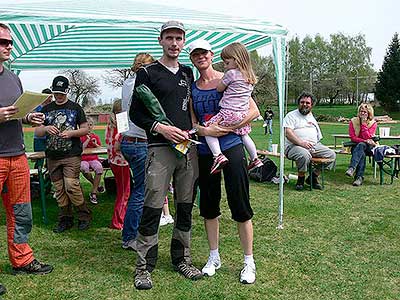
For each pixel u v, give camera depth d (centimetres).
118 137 477
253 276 350
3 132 340
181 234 363
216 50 768
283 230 491
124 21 414
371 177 837
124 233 433
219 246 435
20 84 358
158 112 324
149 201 343
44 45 744
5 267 386
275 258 404
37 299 326
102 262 398
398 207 595
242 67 337
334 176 843
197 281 353
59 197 497
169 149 336
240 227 351
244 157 344
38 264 375
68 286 348
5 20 378
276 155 798
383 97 5212
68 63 883
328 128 2703
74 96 3506
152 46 802
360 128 779
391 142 1483
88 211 513
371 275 368
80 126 499
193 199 358
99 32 669
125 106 405
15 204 358
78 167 496
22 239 366
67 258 409
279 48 495
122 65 925
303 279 359
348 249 429
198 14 503
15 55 807
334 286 346
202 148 349
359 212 569
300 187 718
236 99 332
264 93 4122
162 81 330
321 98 6088
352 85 6181
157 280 355
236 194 341
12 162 347
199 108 346
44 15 390
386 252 422
